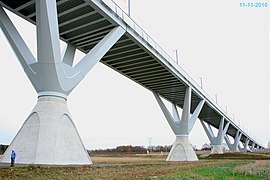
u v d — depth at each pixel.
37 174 14.92
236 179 14.65
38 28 20.97
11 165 17.56
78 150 22.50
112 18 27.78
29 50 23.84
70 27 29.03
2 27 24.00
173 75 44.03
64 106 22.94
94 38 31.53
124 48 34.69
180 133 50.75
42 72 22.05
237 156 62.81
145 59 38.19
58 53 21.84
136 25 32.28
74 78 23.69
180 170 21.11
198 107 54.78
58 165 19.27
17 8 25.80
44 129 21.14
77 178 14.34
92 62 25.73
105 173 17.27
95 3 25.31
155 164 28.89
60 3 24.84
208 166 26.98
